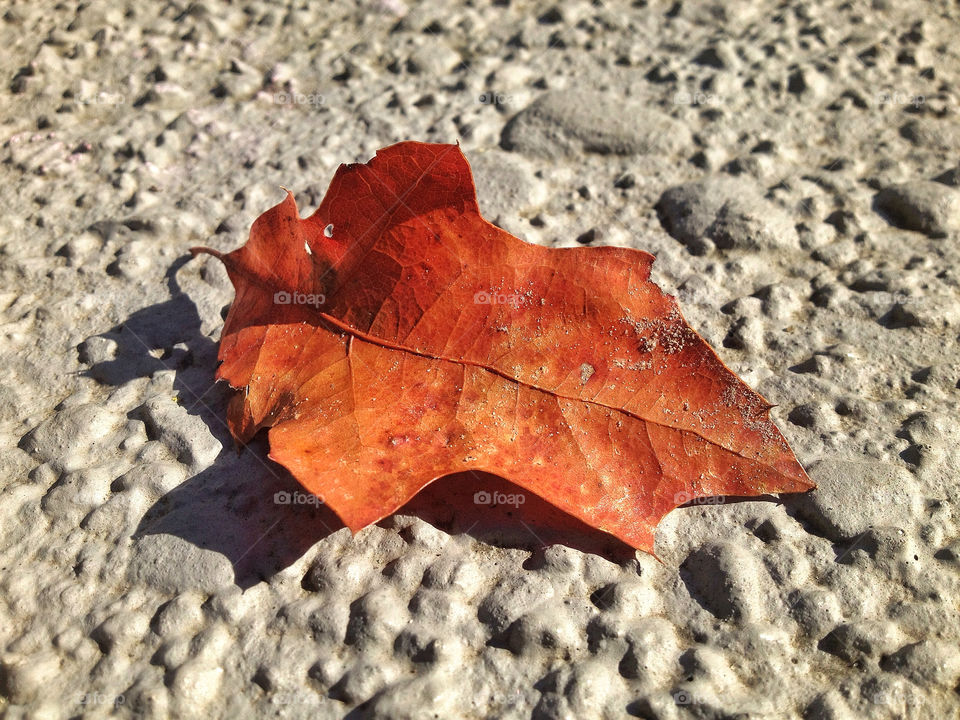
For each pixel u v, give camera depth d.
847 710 0.13
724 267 0.19
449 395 0.15
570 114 0.22
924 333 0.17
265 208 0.21
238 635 0.14
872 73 0.24
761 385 0.17
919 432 0.16
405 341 0.15
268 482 0.15
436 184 0.14
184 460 0.16
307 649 0.13
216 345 0.18
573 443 0.14
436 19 0.26
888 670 0.13
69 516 0.15
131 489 0.15
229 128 0.23
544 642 0.13
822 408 0.16
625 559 0.14
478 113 0.23
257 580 0.14
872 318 0.18
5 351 0.18
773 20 0.26
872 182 0.21
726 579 0.14
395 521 0.15
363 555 0.14
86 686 0.13
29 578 0.14
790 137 0.22
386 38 0.26
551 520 0.15
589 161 0.22
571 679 0.13
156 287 0.19
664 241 0.20
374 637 0.13
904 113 0.23
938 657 0.13
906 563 0.14
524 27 0.26
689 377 0.14
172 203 0.21
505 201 0.20
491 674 0.13
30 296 0.19
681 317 0.14
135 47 0.26
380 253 0.15
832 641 0.13
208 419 0.16
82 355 0.18
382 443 0.14
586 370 0.14
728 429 0.14
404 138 0.22
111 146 0.22
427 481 0.13
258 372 0.15
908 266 0.19
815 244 0.19
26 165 0.22
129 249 0.20
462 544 0.14
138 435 0.16
